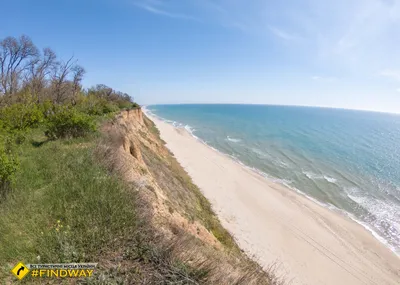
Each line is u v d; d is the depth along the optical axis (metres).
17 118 13.82
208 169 26.38
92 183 6.16
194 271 4.07
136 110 39.50
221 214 16.22
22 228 4.36
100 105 26.33
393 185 25.23
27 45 28.11
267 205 18.89
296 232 15.47
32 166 7.40
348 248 14.41
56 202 5.15
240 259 10.20
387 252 14.26
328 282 11.66
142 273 3.80
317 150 40.94
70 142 10.68
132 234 4.52
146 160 16.97
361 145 47.28
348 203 20.80
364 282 11.96
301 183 25.11
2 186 5.75
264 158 34.66
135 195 6.18
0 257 3.64
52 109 17.75
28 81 27.66
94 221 4.58
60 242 3.88
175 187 15.81
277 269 11.67
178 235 5.76
